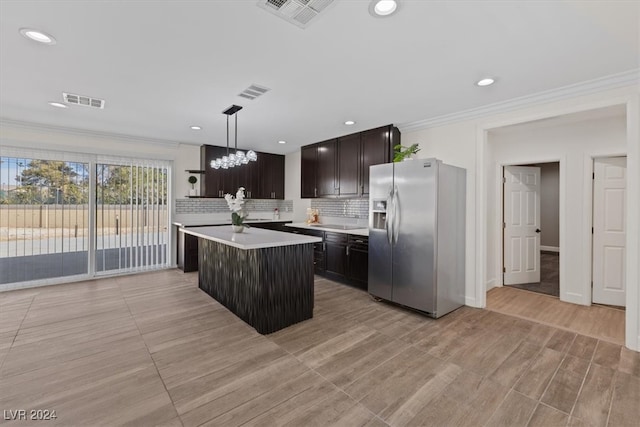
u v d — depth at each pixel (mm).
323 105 3340
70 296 3803
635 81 2449
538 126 3842
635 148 2445
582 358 2344
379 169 3629
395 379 2061
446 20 1792
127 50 2162
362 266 4195
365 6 1662
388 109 3486
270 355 2375
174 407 1763
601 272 3621
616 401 1837
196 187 5637
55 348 2449
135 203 5027
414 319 3137
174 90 2910
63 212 4398
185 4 1650
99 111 3576
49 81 2709
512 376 2102
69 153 4422
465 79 2643
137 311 3307
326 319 3127
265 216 6715
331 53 2195
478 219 3492
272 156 6516
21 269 4109
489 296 3986
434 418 1693
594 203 3635
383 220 3670
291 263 2975
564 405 1805
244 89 2891
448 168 3260
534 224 4672
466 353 2420
